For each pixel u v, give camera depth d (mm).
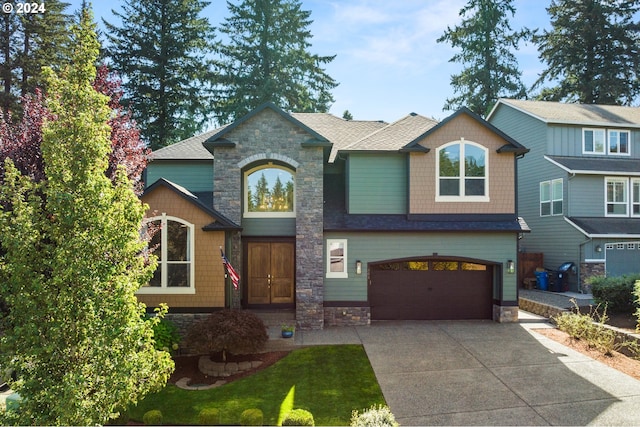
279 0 38781
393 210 15195
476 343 12156
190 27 34375
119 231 5703
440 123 14922
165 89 33500
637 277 14031
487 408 8023
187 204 13008
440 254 14820
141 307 6262
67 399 4855
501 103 26312
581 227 19516
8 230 5215
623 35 35094
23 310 5250
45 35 29141
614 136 23250
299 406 8320
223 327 10836
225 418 7867
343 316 14547
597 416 7609
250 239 15516
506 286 14812
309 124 19469
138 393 6230
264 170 15508
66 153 5578
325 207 15656
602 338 11312
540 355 11000
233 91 37375
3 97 26547
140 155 10992
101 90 10805
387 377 9672
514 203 15086
